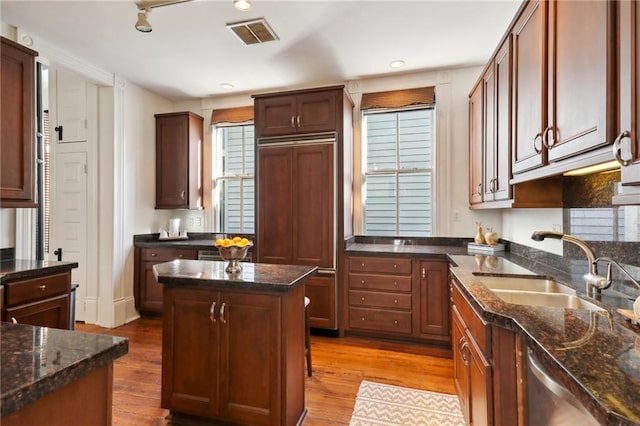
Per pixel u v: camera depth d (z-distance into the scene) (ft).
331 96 10.76
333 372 8.52
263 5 7.64
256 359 5.82
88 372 2.80
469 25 8.54
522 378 3.78
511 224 10.18
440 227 11.71
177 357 6.22
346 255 10.77
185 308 6.19
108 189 11.73
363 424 6.41
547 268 7.32
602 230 5.58
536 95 5.29
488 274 6.63
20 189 7.07
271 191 11.26
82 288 11.98
